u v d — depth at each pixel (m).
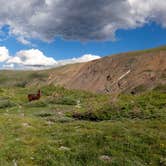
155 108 34.41
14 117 30.36
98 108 35.94
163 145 19.95
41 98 57.75
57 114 37.00
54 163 17.12
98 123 28.31
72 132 23.81
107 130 23.64
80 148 19.30
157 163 17.80
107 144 20.00
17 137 22.30
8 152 18.33
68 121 31.92
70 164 17.17
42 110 42.16
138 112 33.09
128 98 42.50
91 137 21.22
